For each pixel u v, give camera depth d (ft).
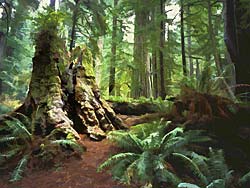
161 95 50.31
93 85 33.04
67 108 30.45
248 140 27.07
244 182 22.20
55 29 33.55
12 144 28.12
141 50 63.00
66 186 22.31
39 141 26.84
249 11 40.06
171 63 60.64
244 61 39.24
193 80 33.78
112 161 23.62
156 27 53.72
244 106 29.81
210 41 56.39
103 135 29.30
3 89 80.84
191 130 25.70
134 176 22.12
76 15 48.42
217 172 21.31
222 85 35.70
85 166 24.63
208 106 28.84
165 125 25.66
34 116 29.17
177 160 24.18
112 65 59.47
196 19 57.62
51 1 59.98
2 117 31.22
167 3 65.62
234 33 37.60
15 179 23.06
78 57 33.60
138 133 26.99
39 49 32.22
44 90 30.42
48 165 25.14
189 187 18.01
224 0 40.70
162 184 21.52
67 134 27.35
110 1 74.64
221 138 27.12
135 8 57.11
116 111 40.09
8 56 74.64
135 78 63.77
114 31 61.31
